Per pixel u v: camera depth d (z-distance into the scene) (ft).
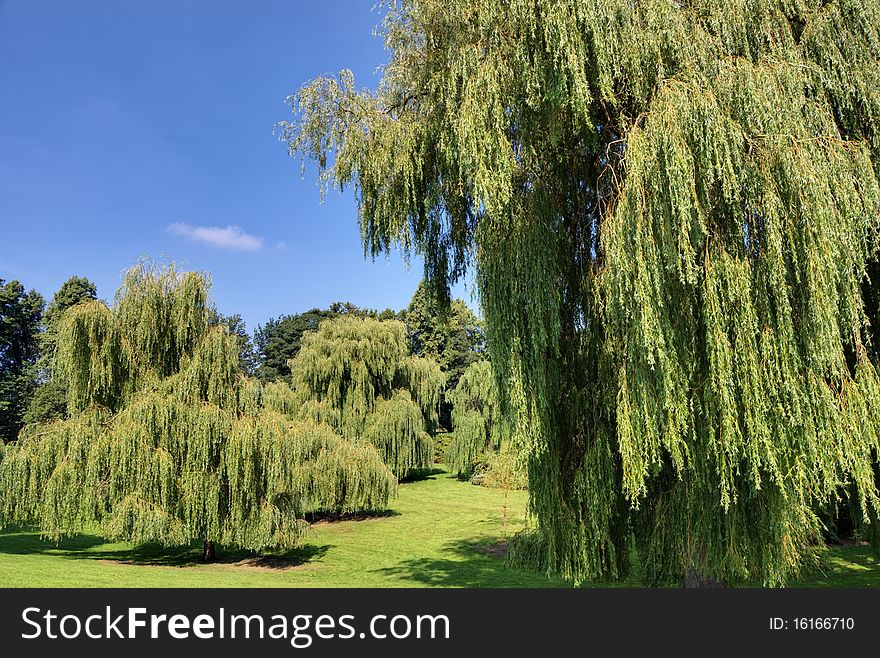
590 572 27.32
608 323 24.52
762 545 23.29
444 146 25.99
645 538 28.22
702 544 24.76
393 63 29.99
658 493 27.17
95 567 46.60
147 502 46.16
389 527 79.97
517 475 29.63
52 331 124.36
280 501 53.57
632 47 22.77
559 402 27.91
